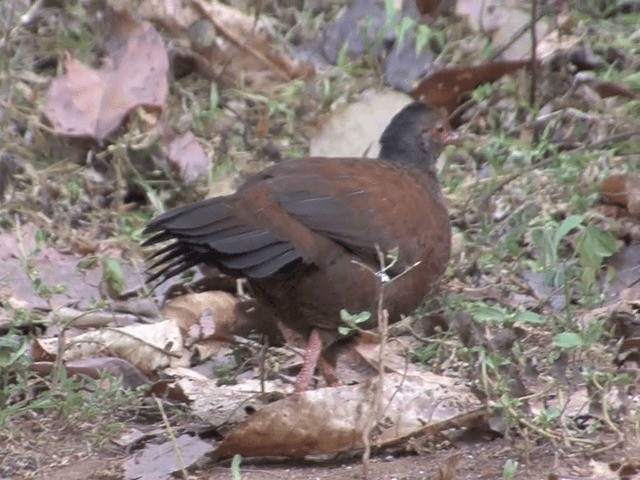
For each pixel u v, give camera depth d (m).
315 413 8.51
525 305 11.20
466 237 12.40
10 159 13.80
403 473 8.34
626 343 10.00
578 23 15.40
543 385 9.44
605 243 10.76
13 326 10.35
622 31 15.36
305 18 16.11
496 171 13.29
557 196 12.67
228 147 14.09
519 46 14.95
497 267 11.82
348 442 8.56
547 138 13.80
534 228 11.87
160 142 13.78
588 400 8.77
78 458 9.03
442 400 8.88
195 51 15.23
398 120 10.80
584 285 10.95
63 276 12.06
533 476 8.13
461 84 14.47
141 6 15.30
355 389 8.61
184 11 15.31
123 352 10.34
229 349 10.87
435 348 10.34
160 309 11.41
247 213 9.15
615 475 8.06
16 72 15.13
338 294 9.42
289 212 9.21
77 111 14.02
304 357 9.71
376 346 10.09
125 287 11.89
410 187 9.88
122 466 8.73
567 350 9.52
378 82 14.85
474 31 15.43
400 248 9.56
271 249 9.12
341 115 13.52
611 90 14.27
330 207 9.32
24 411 9.44
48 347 10.30
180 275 11.98
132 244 12.68
